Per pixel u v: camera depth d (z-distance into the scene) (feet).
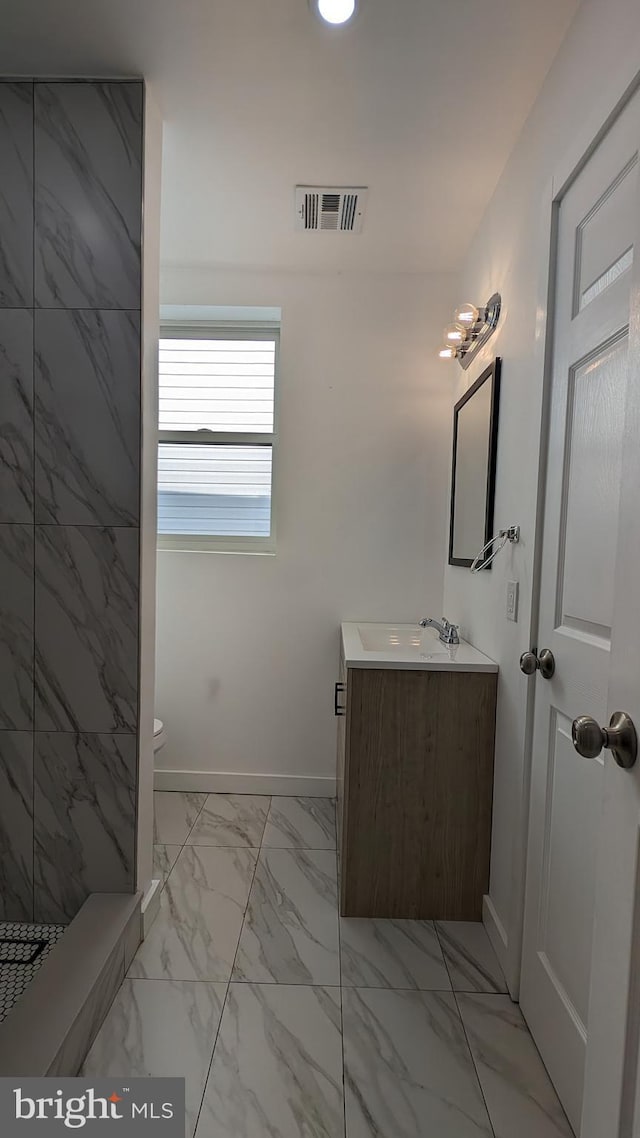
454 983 5.49
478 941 6.12
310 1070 4.50
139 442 5.53
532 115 5.49
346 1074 4.48
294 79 5.27
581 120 4.33
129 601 5.63
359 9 4.55
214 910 6.45
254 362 9.95
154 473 5.96
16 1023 4.21
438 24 4.66
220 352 9.97
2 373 5.53
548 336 4.83
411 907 6.48
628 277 3.56
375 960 5.76
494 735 6.33
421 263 8.70
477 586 7.13
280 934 6.09
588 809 3.98
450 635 7.20
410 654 6.77
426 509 9.20
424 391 9.11
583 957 4.00
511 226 6.08
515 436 5.71
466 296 8.24
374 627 8.96
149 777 6.14
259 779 9.44
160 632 9.41
